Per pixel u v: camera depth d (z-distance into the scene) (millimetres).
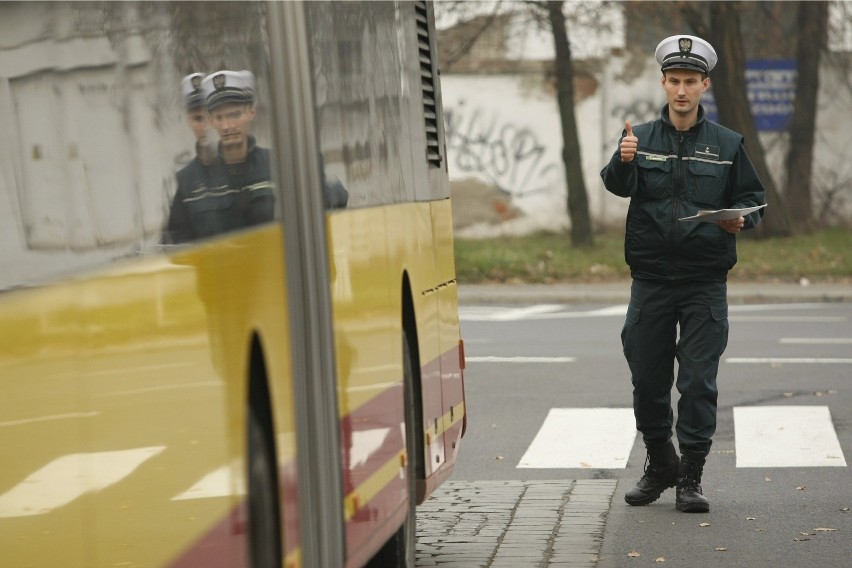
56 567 3578
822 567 9203
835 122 41844
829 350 21312
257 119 5398
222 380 4812
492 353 21312
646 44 42594
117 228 4051
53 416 3584
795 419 15352
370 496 6656
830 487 11883
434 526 10562
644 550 9727
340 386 6160
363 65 7207
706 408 10883
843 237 39688
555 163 43156
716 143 10766
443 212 9562
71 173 3803
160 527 4238
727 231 10703
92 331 3836
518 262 36312
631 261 10945
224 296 4867
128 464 4027
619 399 16938
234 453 4910
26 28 3609
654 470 11203
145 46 4367
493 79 43188
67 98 3814
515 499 11570
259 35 5516
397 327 7551
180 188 4555
